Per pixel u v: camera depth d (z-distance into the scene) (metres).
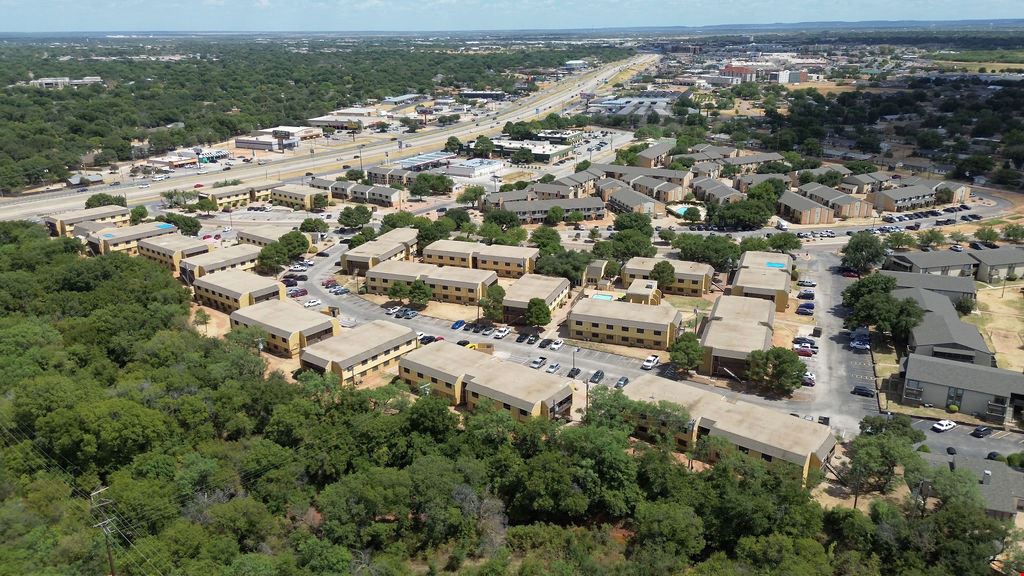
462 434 126.38
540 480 110.62
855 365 164.25
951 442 131.75
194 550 96.94
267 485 111.94
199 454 118.19
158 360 150.50
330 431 122.75
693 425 128.62
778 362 147.62
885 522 101.69
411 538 107.44
